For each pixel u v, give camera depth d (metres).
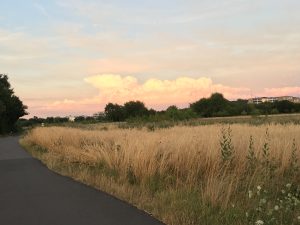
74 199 10.48
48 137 31.17
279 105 106.69
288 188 8.98
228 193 8.45
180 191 9.67
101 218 8.40
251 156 10.82
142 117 66.75
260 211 7.51
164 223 7.84
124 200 10.03
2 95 100.38
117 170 13.16
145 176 11.50
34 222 8.37
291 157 10.94
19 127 121.56
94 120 111.25
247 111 103.81
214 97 111.25
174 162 11.91
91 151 16.69
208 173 10.95
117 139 20.62
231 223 7.29
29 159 23.06
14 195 11.59
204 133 18.84
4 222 8.48
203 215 7.72
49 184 13.16
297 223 7.15
